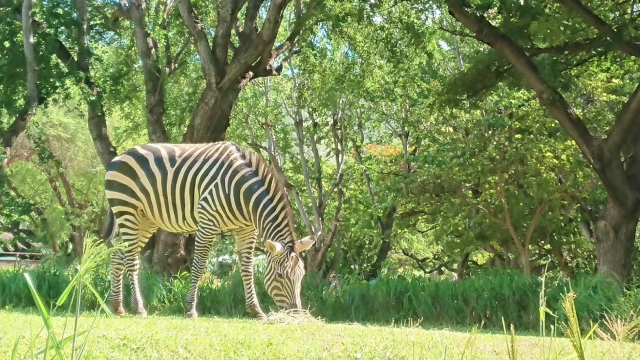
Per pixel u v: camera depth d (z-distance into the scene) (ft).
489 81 63.57
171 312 47.93
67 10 69.41
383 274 51.19
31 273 47.85
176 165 42.29
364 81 86.43
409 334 29.76
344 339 26.50
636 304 41.73
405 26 71.61
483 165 77.05
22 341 22.06
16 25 71.51
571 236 88.53
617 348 13.21
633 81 80.89
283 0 63.05
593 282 45.50
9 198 98.89
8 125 76.02
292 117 99.96
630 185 59.82
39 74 70.38
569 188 77.25
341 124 99.09
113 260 42.83
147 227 44.52
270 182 40.65
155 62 70.85
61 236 116.67
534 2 56.65
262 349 22.88
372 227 103.30
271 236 39.68
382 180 94.99
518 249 80.07
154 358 20.30
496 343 27.40
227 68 66.23
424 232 98.12
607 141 58.90
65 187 120.98
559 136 76.18
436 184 80.69
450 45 98.94
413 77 83.35
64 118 107.14
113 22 78.02
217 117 66.59
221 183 41.06
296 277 39.11
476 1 56.39
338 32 78.13
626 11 59.93
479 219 84.07
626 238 60.18
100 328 28.04
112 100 77.61
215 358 20.80
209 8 81.10
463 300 47.16
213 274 53.21
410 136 99.04
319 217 97.81
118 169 43.04
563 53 59.36
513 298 46.01
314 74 91.76
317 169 100.22
